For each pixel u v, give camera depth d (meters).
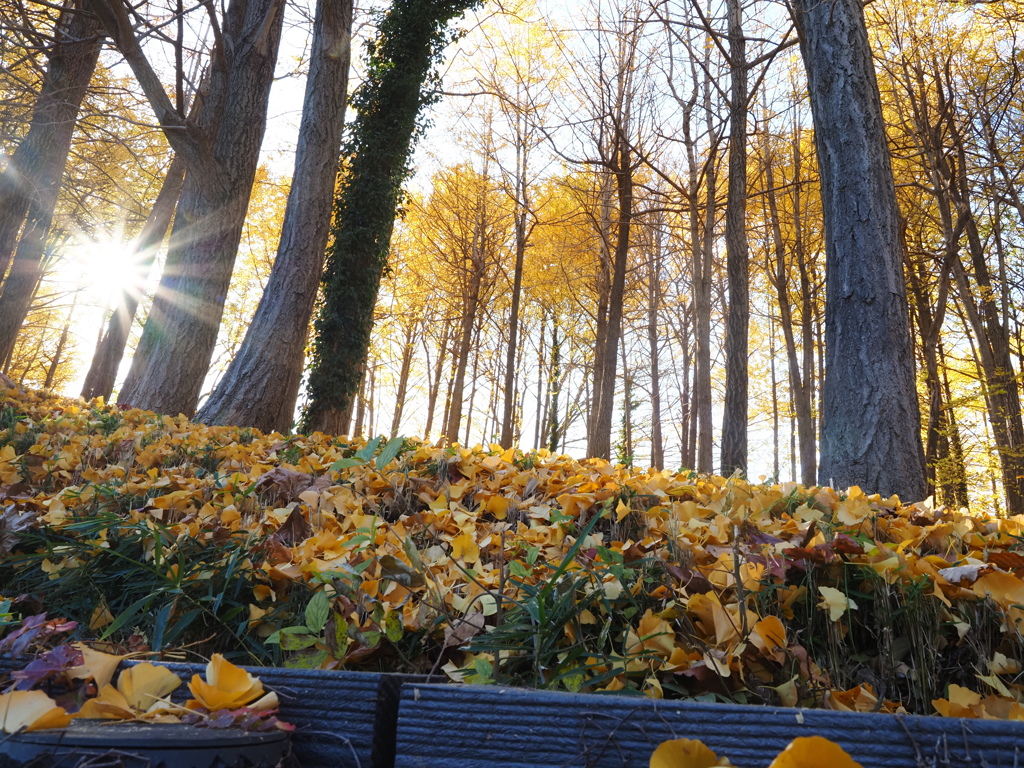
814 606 1.71
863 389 4.25
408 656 1.57
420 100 11.29
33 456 3.45
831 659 1.57
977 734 0.80
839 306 4.50
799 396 16.61
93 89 11.64
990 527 2.39
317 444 4.42
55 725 0.85
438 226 22.31
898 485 4.05
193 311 8.26
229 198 8.62
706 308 14.71
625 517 2.43
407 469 3.15
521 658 1.41
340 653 1.47
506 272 23.38
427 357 29.72
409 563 1.65
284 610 1.75
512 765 0.92
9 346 11.59
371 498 2.73
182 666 1.13
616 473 3.49
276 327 7.84
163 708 0.95
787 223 19.25
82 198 14.80
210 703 0.96
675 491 2.82
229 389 7.60
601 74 15.37
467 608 1.58
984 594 1.57
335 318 10.24
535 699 0.94
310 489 2.83
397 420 26.20
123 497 2.71
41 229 11.63
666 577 1.75
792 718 0.85
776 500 2.46
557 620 1.40
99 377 16.09
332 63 8.68
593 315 23.77
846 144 4.73
